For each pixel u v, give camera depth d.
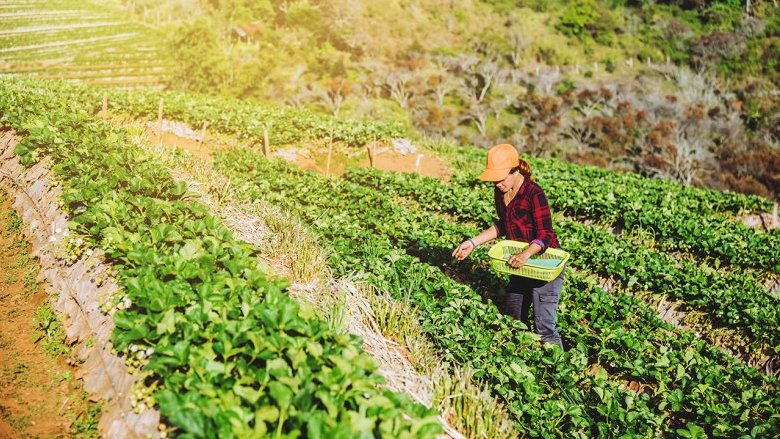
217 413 2.94
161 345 3.78
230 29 50.91
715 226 13.48
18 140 10.12
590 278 8.97
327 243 7.50
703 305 8.72
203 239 5.42
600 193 14.62
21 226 7.76
